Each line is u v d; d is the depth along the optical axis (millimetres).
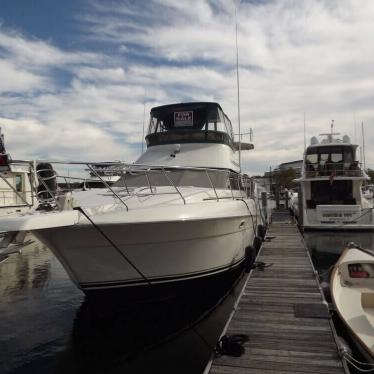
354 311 6375
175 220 6027
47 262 12602
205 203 6855
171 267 6660
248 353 4855
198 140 9297
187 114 9523
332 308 6469
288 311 6160
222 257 7664
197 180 8469
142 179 8516
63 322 6969
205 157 8953
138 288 6539
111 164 6305
